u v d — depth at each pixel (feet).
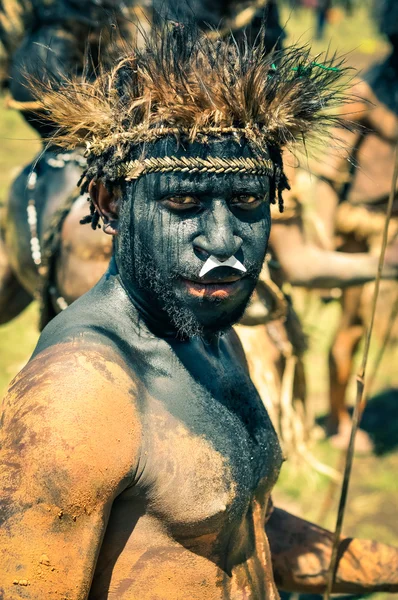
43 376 8.08
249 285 8.83
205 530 8.68
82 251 15.97
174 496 8.48
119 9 15.49
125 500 8.37
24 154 51.75
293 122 9.20
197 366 9.28
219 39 9.48
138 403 8.41
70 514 7.75
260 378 19.43
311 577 11.67
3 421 8.12
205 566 8.83
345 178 25.52
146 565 8.55
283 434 19.84
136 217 8.66
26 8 16.69
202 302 8.61
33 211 17.22
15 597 7.62
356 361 32.40
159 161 8.39
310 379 31.83
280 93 8.97
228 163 8.36
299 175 18.98
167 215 8.50
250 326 18.57
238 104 8.41
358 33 72.64
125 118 8.71
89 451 7.80
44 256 16.57
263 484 9.68
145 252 8.66
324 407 29.84
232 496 8.87
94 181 9.15
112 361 8.39
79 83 9.56
